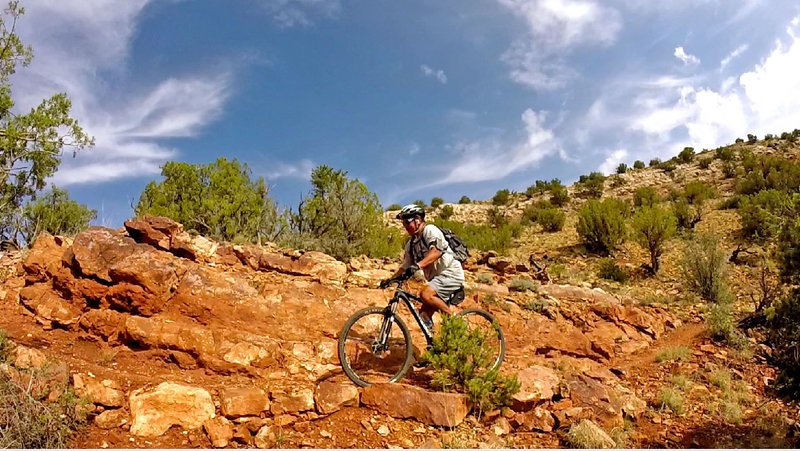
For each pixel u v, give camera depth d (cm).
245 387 472
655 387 622
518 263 1252
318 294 723
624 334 817
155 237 700
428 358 516
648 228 1435
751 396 599
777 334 589
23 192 1231
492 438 455
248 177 1266
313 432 441
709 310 962
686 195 2550
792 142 3631
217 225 1123
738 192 2445
